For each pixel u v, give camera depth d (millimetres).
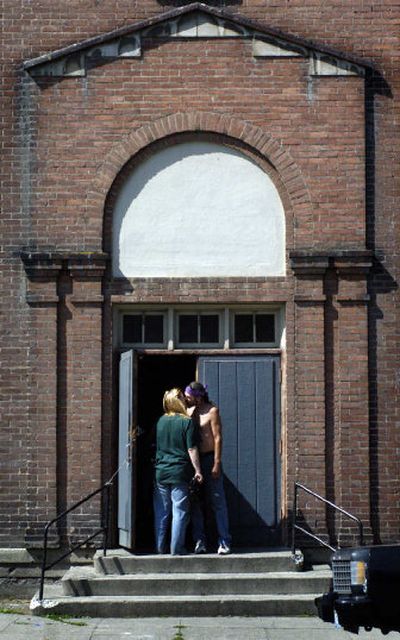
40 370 13992
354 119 14250
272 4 14461
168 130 14211
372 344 14078
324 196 14164
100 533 13781
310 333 14023
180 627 11852
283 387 14133
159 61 14297
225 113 14242
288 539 13914
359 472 13898
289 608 12430
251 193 14258
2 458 13961
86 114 14250
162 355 14297
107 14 14461
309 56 14297
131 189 14258
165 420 13383
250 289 14102
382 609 9367
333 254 14008
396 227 14211
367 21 14469
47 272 14047
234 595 12648
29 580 13797
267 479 14094
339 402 13984
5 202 14195
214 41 14305
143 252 14188
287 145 14219
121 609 12398
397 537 13883
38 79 14281
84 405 13984
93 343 14031
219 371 14211
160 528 13406
